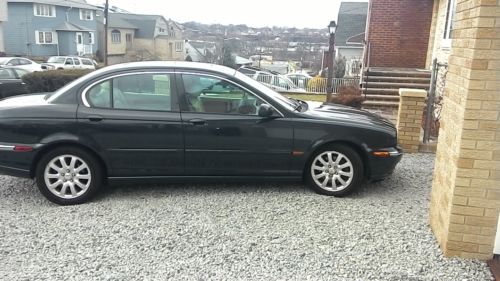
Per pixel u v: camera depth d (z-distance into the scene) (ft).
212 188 16.56
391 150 16.06
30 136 14.78
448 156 11.65
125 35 186.09
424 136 23.24
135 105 15.34
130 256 11.29
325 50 112.98
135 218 13.67
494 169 10.51
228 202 15.03
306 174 15.99
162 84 15.43
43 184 15.03
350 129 15.53
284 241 12.12
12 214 14.17
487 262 10.97
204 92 15.51
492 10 9.73
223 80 15.53
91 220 13.57
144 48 193.98
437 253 11.49
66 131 14.84
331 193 15.81
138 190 16.42
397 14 48.37
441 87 34.06
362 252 11.54
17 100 16.16
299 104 17.54
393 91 41.63
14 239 12.25
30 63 87.92
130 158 15.24
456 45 11.55
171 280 10.21
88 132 14.89
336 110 17.52
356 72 100.58
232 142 15.42
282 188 16.58
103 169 15.52
